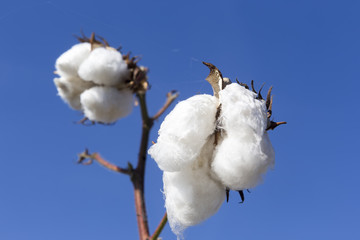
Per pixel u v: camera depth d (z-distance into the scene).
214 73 0.34
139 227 0.43
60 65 0.48
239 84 0.35
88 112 0.48
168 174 0.34
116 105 0.48
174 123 0.33
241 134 0.32
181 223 0.34
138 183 0.44
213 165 0.33
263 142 0.33
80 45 0.49
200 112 0.33
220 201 0.34
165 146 0.33
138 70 0.48
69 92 0.49
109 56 0.47
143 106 0.47
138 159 0.45
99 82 0.48
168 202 0.34
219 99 0.33
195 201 0.33
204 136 0.33
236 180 0.32
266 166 0.32
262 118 0.32
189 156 0.32
